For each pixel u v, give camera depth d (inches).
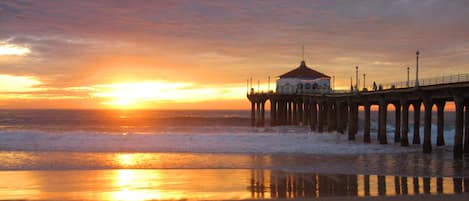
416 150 1638.8
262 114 3321.9
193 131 2763.3
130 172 1133.1
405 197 831.1
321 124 2655.0
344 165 1267.2
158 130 2819.9
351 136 2100.1
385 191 900.6
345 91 2696.9
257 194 872.9
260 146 1684.3
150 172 1134.4
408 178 1050.1
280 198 824.3
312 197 837.2
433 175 1093.1
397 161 1354.6
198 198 837.2
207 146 1663.4
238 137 1868.8
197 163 1293.1
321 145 1745.8
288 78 3282.5
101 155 1448.1
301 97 3127.5
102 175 1086.4
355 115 2269.9
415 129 1784.0
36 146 1625.2
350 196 850.1
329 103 2551.7
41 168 1186.0
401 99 1738.4
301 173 1123.9
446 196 841.5
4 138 1753.2
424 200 808.3
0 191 898.1
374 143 1925.4
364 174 1107.3
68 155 1440.7
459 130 1380.4
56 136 1801.2
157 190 912.3
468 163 1305.4
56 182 994.7
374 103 2042.3
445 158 1419.8
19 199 826.8
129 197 848.3
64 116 6043.3
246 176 1079.0
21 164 1248.8
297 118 3238.2
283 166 1245.7
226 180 1024.9
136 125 3602.4
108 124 3735.2
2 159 1339.8
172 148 1614.2
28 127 3221.0
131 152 1526.8
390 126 3398.1
